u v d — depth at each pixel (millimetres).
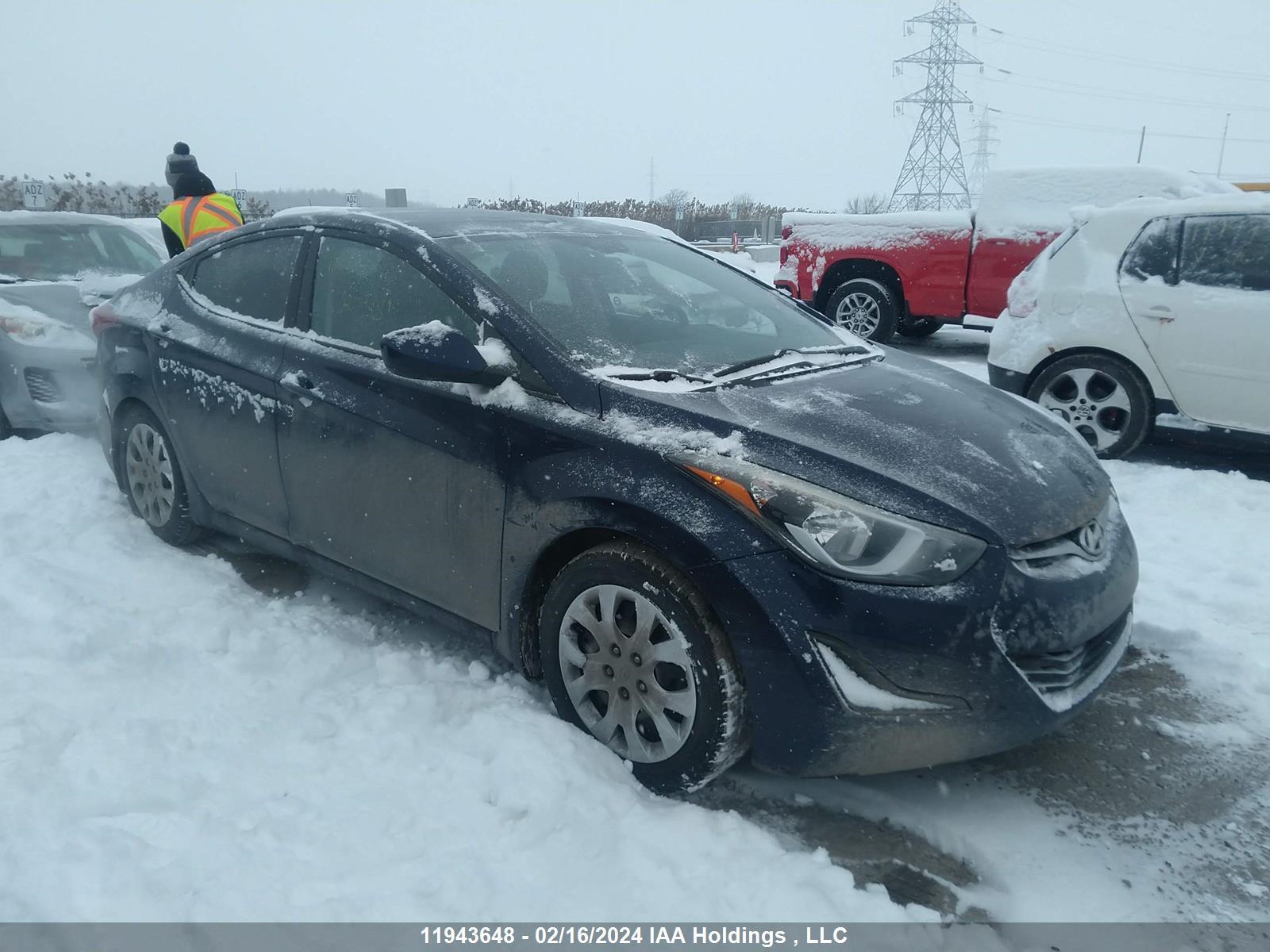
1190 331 5441
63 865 2268
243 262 3982
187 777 2627
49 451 5547
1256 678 3324
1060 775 2879
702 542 2510
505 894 2279
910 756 2469
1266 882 2449
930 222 9508
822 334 3789
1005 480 2652
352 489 3346
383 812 2545
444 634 3639
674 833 2479
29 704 2916
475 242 3385
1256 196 5473
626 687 2742
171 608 3643
